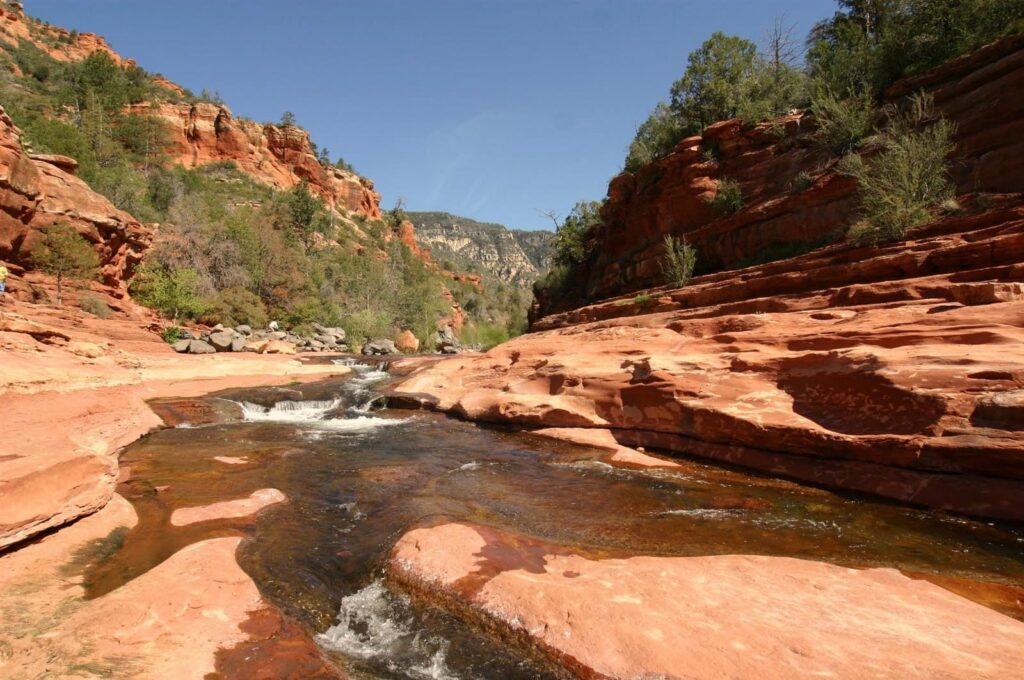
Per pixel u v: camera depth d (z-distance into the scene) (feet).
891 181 39.55
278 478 24.93
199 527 18.06
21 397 27.96
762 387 27.27
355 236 331.16
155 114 274.98
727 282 46.60
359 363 80.07
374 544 17.12
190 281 97.30
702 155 76.38
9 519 13.94
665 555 15.67
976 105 42.60
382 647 11.87
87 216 76.38
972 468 18.61
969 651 9.98
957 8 53.57
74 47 343.87
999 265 26.96
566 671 10.44
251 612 12.61
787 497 21.58
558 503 21.13
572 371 37.96
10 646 10.39
